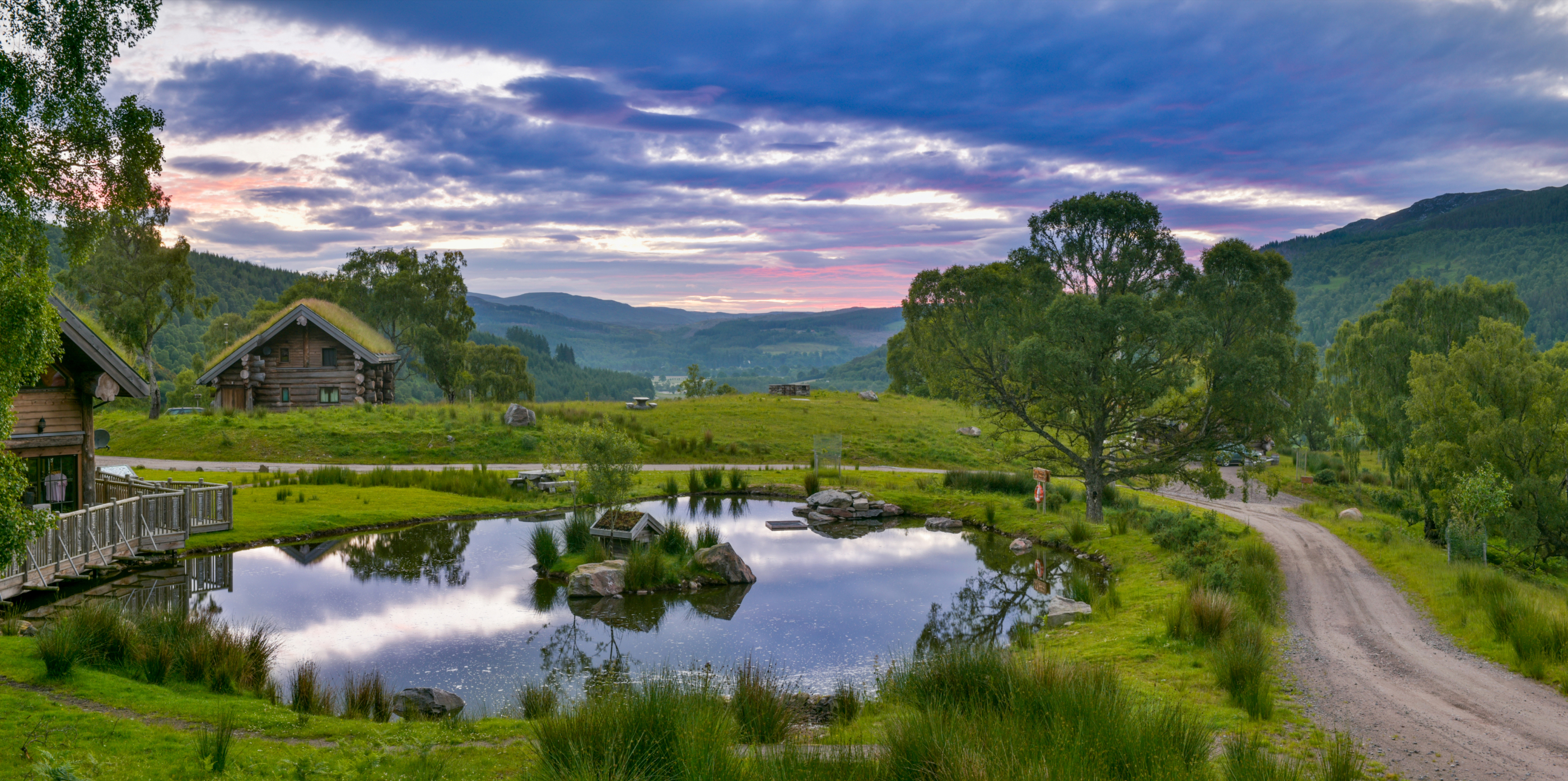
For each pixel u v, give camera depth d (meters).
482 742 10.26
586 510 32.78
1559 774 9.39
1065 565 26.28
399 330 78.38
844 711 12.27
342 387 53.28
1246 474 33.62
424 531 28.61
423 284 73.75
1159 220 33.31
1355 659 14.59
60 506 21.53
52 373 21.34
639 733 8.62
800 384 77.44
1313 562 24.30
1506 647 14.95
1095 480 32.22
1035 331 32.03
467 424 47.25
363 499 31.33
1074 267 34.62
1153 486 32.94
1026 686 10.38
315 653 16.16
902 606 20.92
